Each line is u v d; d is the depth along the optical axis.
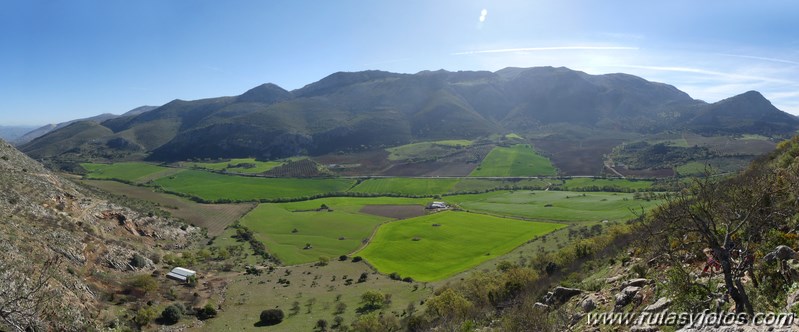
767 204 14.25
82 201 75.62
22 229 50.00
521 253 71.88
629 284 17.47
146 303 51.16
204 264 76.69
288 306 56.09
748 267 12.41
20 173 70.06
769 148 148.88
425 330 34.09
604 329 15.54
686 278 13.41
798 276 11.30
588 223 85.56
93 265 55.72
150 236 83.38
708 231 12.09
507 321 21.55
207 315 51.69
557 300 22.55
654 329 13.27
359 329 43.41
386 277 70.00
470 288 44.19
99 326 39.62
